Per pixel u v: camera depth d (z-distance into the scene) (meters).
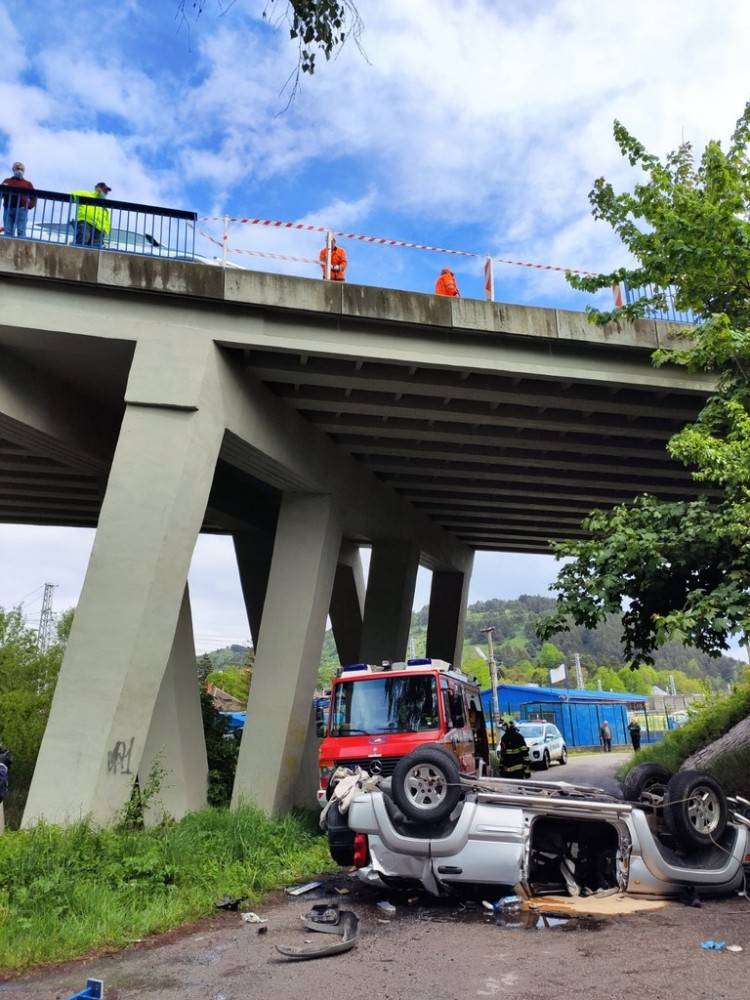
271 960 5.89
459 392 15.77
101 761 11.42
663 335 15.48
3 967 5.99
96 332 12.75
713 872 7.45
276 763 15.80
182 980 5.51
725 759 15.34
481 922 6.82
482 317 14.53
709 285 11.42
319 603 17.39
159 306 13.07
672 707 54.72
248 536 23.80
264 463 15.80
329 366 14.71
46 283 12.59
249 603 23.83
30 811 11.15
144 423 12.70
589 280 12.16
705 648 10.41
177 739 15.59
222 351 13.63
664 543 10.51
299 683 16.47
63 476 19.95
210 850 9.96
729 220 10.52
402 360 14.34
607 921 6.65
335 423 17.27
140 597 12.10
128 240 13.20
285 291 13.48
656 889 7.41
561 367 15.18
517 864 7.25
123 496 12.45
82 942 6.50
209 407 13.18
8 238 12.31
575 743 45.62
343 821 8.98
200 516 13.36
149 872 8.58
